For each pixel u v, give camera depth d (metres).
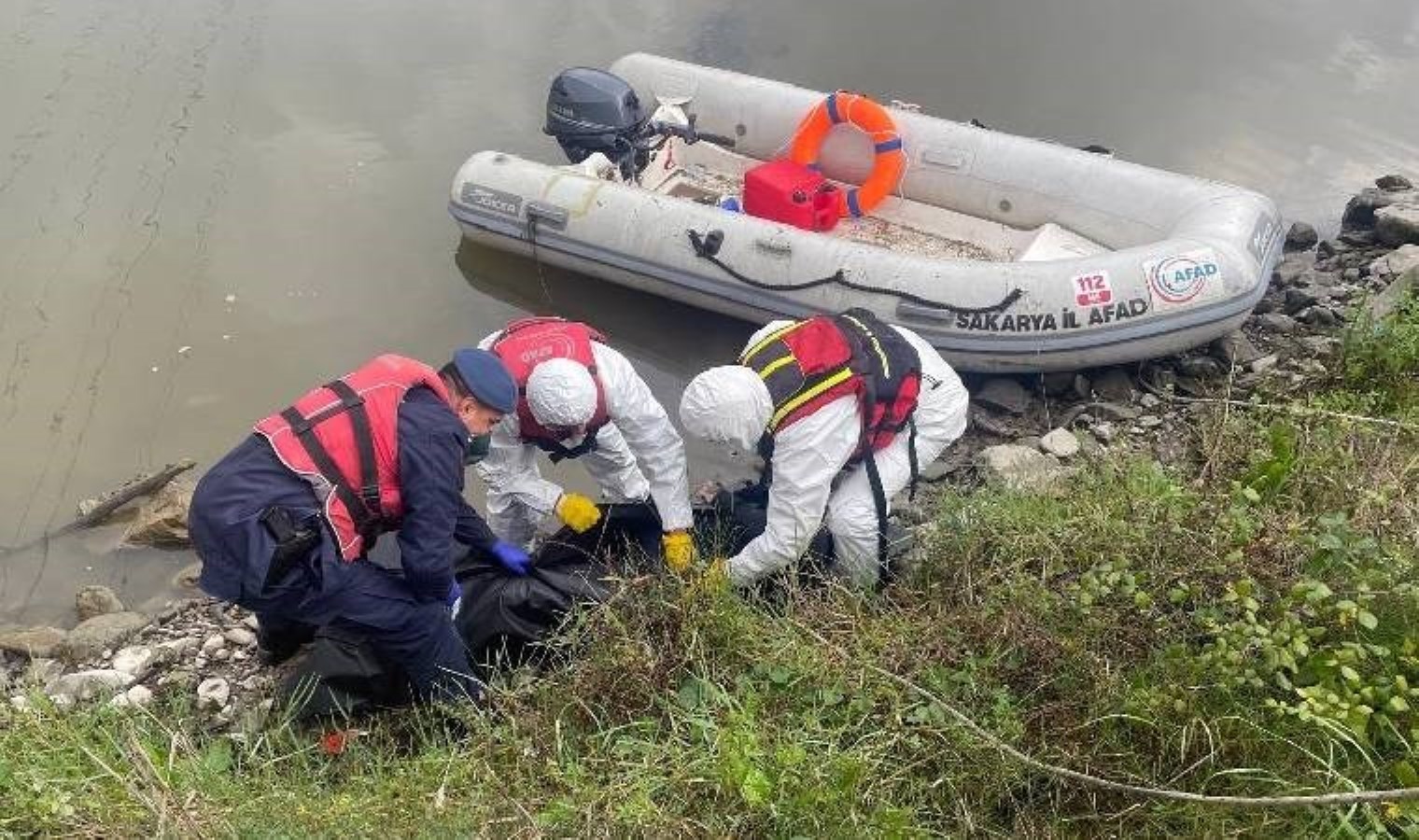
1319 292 4.78
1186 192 4.62
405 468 2.60
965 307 4.21
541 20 6.82
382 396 2.62
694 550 3.13
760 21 6.85
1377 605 2.58
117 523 3.84
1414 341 3.94
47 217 5.13
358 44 6.51
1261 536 2.82
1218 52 6.57
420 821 2.32
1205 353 4.46
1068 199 4.83
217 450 4.11
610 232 4.71
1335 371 4.04
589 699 2.70
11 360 4.43
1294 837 2.25
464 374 2.74
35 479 3.99
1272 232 4.53
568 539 3.31
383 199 5.36
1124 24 6.84
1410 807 2.14
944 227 5.09
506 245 4.98
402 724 2.86
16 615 3.53
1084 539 2.96
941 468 4.04
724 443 2.96
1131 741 2.53
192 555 3.74
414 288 4.91
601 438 3.20
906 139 5.13
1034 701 2.63
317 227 5.18
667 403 4.46
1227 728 2.46
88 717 2.72
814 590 3.05
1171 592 2.61
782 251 4.45
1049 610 2.75
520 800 2.44
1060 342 4.18
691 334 4.81
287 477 2.60
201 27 6.59
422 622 2.78
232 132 5.73
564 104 5.08
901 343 3.15
